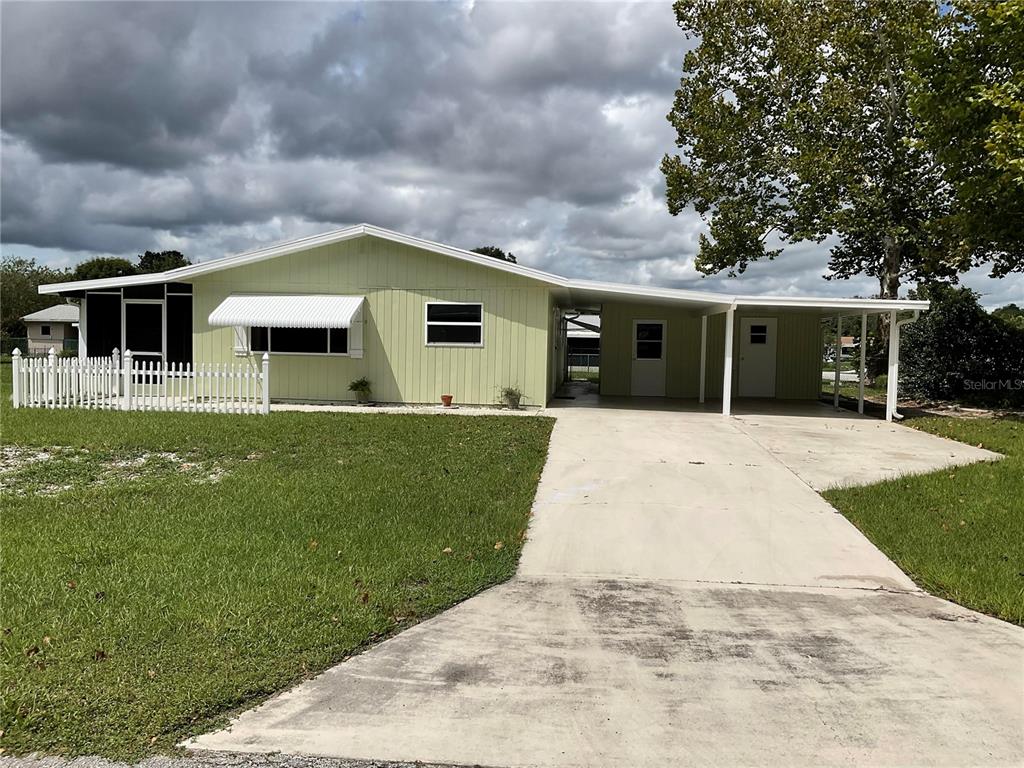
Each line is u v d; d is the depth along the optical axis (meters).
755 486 8.79
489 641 4.34
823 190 22.70
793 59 22.84
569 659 4.10
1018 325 23.44
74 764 2.99
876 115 22.34
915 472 9.66
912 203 21.52
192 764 3.00
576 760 3.09
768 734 3.30
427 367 17.12
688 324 21.59
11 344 51.31
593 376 39.50
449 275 16.94
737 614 4.90
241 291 17.67
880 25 21.19
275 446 10.62
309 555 5.63
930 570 5.74
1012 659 4.17
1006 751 3.18
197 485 7.99
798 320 21.58
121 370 14.87
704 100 24.38
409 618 4.64
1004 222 15.98
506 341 16.81
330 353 17.41
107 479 8.39
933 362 22.36
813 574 5.79
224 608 4.51
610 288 15.52
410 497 7.58
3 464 9.16
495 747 3.17
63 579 5.00
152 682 3.61
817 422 15.55
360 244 17.20
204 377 15.25
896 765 3.07
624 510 7.61
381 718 3.40
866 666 4.05
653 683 3.81
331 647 4.09
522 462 9.77
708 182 25.06
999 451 11.61
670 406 18.45
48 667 3.71
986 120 15.42
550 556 6.13
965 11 15.76
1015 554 6.12
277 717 3.39
